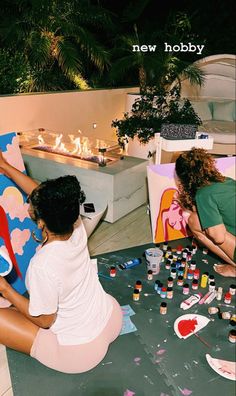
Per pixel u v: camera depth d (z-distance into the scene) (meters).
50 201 1.55
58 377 2.06
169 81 6.34
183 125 3.49
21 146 4.31
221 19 8.76
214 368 2.14
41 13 6.00
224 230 2.62
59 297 1.69
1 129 4.65
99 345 1.86
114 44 7.53
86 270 1.77
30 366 2.12
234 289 2.77
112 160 3.99
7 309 1.97
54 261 1.61
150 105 4.98
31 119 4.98
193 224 2.95
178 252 3.27
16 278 2.53
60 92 5.35
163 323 2.49
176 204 3.42
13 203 2.53
